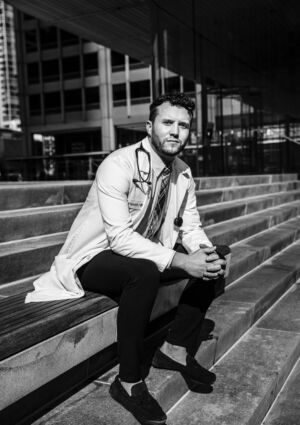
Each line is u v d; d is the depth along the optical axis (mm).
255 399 2246
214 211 5246
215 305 3365
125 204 2055
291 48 13492
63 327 1757
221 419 2061
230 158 10891
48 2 10500
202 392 2303
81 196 4184
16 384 1550
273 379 2488
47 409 1865
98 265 1988
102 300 1992
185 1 9438
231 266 3928
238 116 11508
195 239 2439
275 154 13094
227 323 2959
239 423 2031
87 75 53281
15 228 3092
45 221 3361
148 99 50156
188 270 1991
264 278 4188
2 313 1790
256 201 6738
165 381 2098
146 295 1831
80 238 2082
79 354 1859
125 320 1828
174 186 2340
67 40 53812
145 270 1851
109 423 1755
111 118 52531
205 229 4867
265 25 11484
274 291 3902
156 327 2758
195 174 9586
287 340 3076
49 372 1698
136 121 50844
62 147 57719
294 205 8031
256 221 5707
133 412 1803
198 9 9906
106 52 51750
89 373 2184
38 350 1639
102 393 1996
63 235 3395
